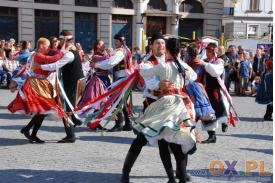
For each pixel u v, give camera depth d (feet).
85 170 17.69
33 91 21.39
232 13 117.50
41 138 23.61
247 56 51.31
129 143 22.91
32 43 88.53
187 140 14.73
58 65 21.43
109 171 17.62
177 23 100.27
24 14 87.40
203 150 21.59
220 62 22.62
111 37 95.30
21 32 87.56
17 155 19.89
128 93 17.46
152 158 19.60
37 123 22.26
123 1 95.81
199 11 103.40
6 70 50.93
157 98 15.83
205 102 21.72
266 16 117.91
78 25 92.68
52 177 16.69
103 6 93.61
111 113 18.03
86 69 39.78
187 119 14.76
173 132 14.53
